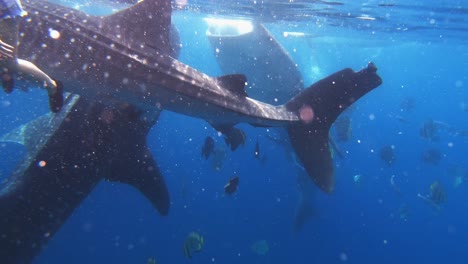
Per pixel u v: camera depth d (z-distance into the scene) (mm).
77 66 4898
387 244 18703
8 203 5531
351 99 7273
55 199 6031
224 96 5965
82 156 6648
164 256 14891
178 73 5566
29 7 4738
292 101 7410
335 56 53000
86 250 15320
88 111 7062
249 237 16297
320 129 7398
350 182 24844
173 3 17953
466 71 71875
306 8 15602
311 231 17844
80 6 26344
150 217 18594
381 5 14391
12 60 3096
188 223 17516
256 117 6359
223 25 17906
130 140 7422
